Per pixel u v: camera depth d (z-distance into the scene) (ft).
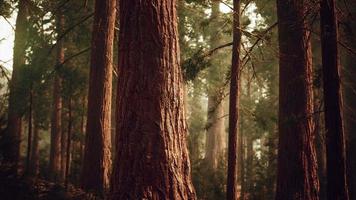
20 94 54.08
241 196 62.08
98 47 40.75
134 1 15.49
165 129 14.67
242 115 73.92
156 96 14.80
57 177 67.92
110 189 14.96
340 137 20.74
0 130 29.50
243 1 40.22
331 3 21.50
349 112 47.98
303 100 31.63
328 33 21.30
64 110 76.95
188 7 58.34
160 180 14.29
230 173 30.73
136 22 15.35
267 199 53.72
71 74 57.26
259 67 68.74
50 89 74.43
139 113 14.73
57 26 59.26
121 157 14.75
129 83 15.06
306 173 30.89
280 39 33.14
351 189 45.85
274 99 69.46
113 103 60.95
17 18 54.70
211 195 51.90
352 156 46.62
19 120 58.29
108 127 40.14
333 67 21.12
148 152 14.43
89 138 39.19
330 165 20.68
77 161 56.90
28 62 55.88
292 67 32.12
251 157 76.18
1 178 27.91
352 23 38.88
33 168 78.28
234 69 31.86
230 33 37.27
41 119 73.77
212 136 84.79
